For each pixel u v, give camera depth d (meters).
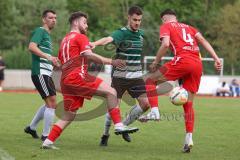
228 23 100.25
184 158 19.38
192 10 121.44
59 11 104.12
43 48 23.14
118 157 19.31
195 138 25.27
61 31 101.06
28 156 19.02
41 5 105.19
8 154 19.33
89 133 26.38
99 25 116.62
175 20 21.36
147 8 119.88
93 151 20.64
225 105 48.53
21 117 33.72
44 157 18.89
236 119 35.03
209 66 78.88
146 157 19.45
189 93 20.84
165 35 20.62
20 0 105.62
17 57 88.19
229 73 94.31
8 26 104.94
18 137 24.36
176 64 20.78
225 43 99.19
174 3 121.44
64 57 20.39
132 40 22.14
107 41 21.58
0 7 103.81
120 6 121.12
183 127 29.52
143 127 29.30
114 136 25.36
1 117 33.62
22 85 81.88
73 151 20.47
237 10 101.12
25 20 104.81
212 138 25.31
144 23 108.12
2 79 72.69
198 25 119.69
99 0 119.06
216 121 33.59
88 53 20.14
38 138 24.11
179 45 20.73
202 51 79.75
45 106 23.73
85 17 20.84
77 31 20.81
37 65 23.02
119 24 115.88
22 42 105.31
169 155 20.02
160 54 20.75
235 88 70.31
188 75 20.89
